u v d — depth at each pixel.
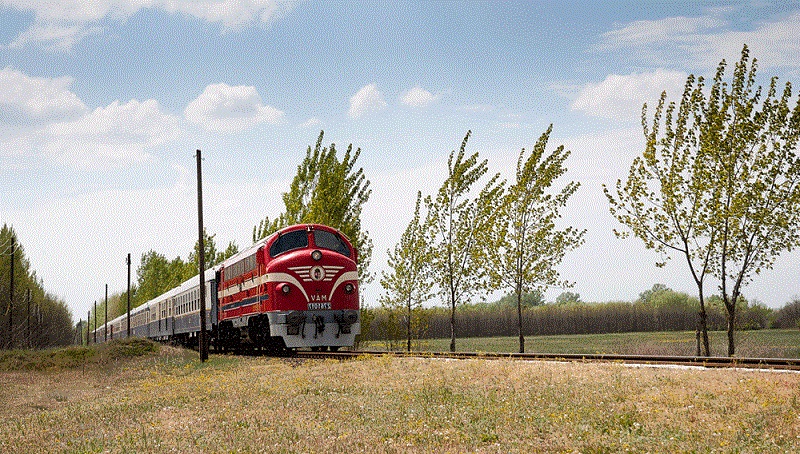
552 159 33.41
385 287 38.91
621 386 15.03
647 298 99.62
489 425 12.56
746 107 26.91
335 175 40.69
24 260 81.56
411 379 18.58
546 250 32.94
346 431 12.78
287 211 44.84
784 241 26.28
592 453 10.50
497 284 33.34
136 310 66.56
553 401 14.09
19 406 22.62
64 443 14.08
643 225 28.34
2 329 72.12
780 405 12.52
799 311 64.44
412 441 11.70
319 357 27.45
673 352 31.94
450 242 36.72
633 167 28.73
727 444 10.49
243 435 12.98
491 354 24.09
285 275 27.58
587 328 77.44
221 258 69.12
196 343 44.62
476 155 37.00
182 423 15.04
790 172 26.17
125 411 18.02
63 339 103.31
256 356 31.91
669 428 11.63
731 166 26.91
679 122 28.06
